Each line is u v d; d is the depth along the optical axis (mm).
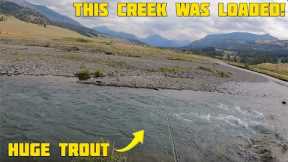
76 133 12805
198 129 15320
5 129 12273
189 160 11094
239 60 191500
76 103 18281
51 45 69688
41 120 14086
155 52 99125
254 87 41781
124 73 35094
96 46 83312
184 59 83812
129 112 17453
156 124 15445
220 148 12758
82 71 29906
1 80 22734
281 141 14633
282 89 45688
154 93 24969
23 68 29391
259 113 21562
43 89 21219
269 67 144000
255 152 12695
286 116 21750
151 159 10734
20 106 16109
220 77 48219
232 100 26562
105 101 19719
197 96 26312
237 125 17062
